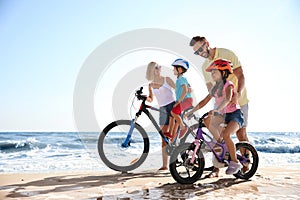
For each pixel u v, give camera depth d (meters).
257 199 3.00
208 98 3.97
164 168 4.43
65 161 7.07
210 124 3.71
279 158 7.82
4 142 11.68
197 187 3.50
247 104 4.18
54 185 3.55
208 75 4.00
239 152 4.02
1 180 3.83
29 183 3.65
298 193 3.25
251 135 15.56
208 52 3.98
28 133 14.86
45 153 9.10
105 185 3.56
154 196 3.08
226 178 4.00
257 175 4.22
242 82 4.03
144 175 4.16
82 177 4.05
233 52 4.09
